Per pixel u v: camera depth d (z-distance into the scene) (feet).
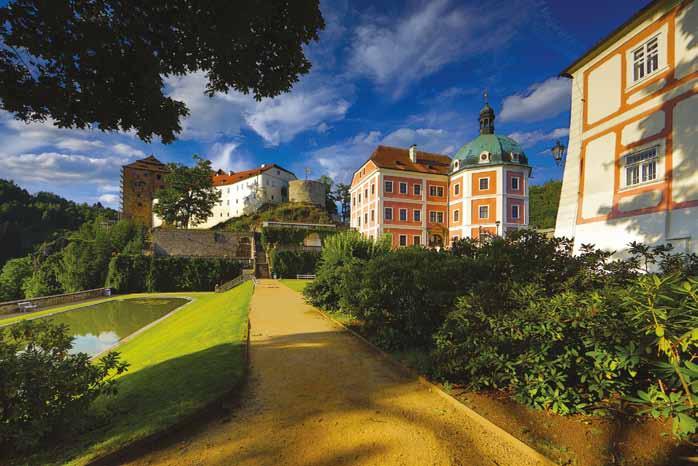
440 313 17.20
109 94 14.85
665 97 32.22
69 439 10.96
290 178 250.78
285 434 10.92
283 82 18.48
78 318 67.26
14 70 12.91
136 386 16.48
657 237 32.12
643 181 34.42
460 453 9.41
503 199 108.88
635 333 9.06
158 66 14.53
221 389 13.96
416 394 13.64
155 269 117.39
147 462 9.61
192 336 28.30
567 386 11.34
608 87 38.83
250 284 84.84
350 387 14.76
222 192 236.84
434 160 138.31
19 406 10.24
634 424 9.80
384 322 21.53
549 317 10.76
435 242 121.90
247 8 13.88
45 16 12.03
